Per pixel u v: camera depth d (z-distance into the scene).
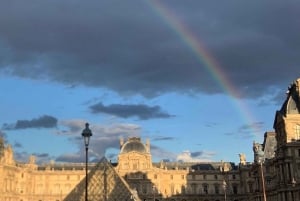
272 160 198.75
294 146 164.38
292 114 169.00
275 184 192.38
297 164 163.00
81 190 102.88
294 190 159.50
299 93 172.25
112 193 102.50
